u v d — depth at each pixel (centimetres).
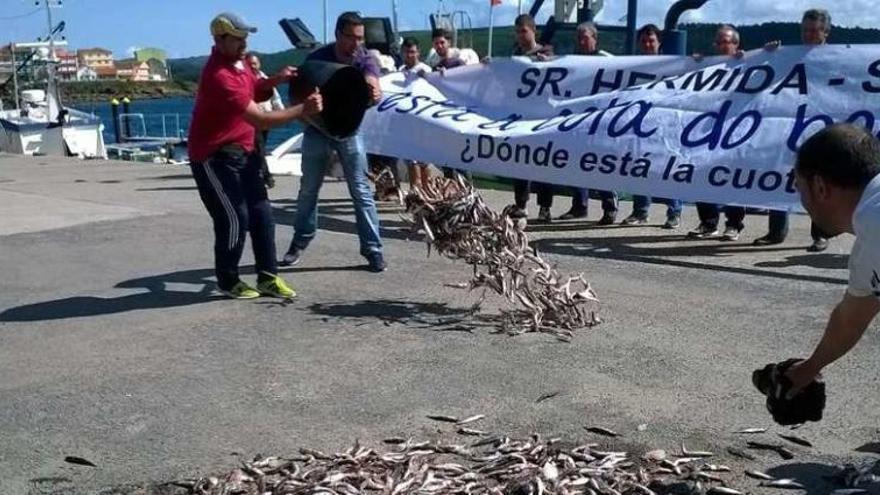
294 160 1652
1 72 3225
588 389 480
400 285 704
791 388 327
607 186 841
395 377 501
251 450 413
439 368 514
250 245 866
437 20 1321
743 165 784
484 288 633
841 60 759
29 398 479
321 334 579
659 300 654
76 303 667
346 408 459
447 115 920
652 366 513
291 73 695
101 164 1880
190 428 438
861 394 466
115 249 870
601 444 412
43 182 1495
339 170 1127
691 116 815
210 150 632
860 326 299
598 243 871
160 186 1388
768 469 387
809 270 746
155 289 705
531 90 905
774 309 629
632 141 831
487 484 367
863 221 268
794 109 772
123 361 535
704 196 799
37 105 2884
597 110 859
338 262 786
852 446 407
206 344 563
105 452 414
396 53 1203
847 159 270
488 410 453
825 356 313
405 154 921
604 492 359
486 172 891
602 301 652
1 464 404
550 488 361
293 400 471
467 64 976
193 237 923
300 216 766
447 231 588
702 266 767
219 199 640
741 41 977
